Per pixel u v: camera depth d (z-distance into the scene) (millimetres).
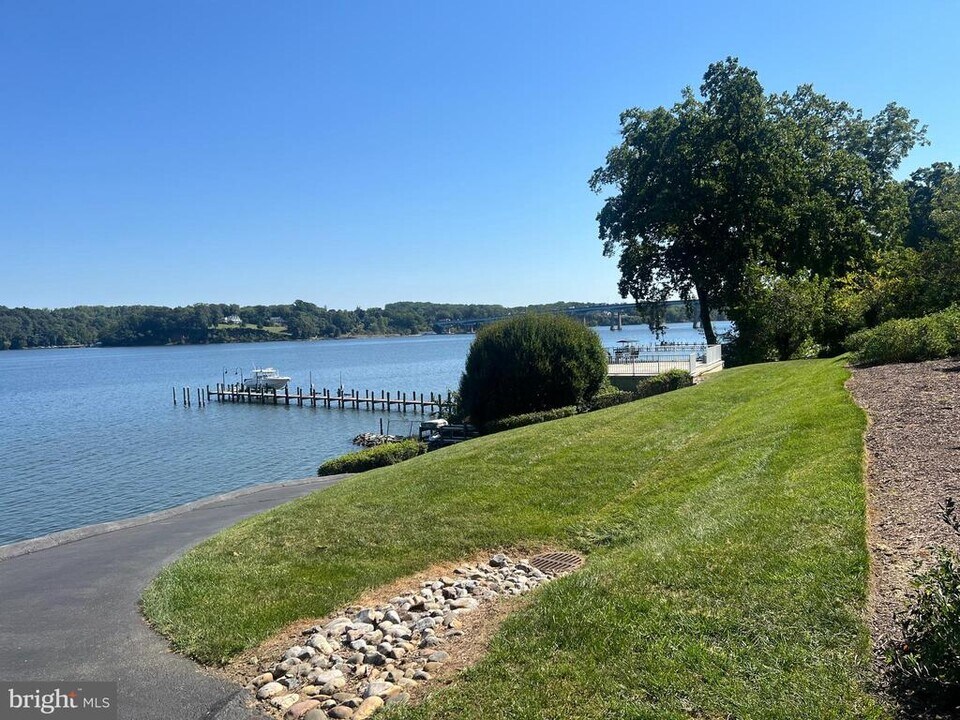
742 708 3104
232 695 4293
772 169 31562
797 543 4852
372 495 9172
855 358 15773
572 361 19391
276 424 43031
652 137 34062
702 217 33656
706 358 27328
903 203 37719
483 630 4609
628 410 14344
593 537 7074
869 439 7410
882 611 3738
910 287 20547
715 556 4918
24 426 42438
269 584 6262
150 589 6410
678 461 9391
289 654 4727
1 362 145625
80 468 27656
